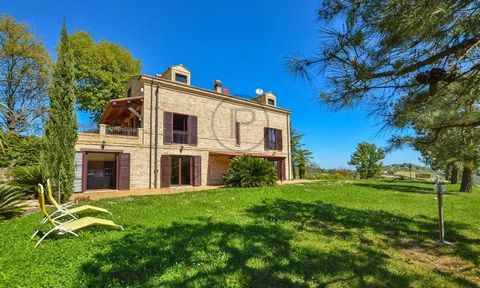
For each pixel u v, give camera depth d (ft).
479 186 72.13
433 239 20.11
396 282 13.07
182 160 63.31
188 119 63.57
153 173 57.26
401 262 15.58
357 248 17.76
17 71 77.66
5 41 74.02
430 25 6.77
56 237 18.21
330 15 8.43
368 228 22.75
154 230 20.25
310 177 103.81
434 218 26.84
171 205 31.24
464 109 10.87
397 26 7.04
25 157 66.23
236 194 39.63
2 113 33.06
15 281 11.92
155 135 58.13
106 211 25.55
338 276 13.55
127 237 18.34
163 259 14.83
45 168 33.22
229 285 12.37
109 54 89.25
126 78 93.15
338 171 114.11
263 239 18.90
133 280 12.55
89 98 85.51
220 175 68.08
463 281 13.25
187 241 17.84
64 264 13.78
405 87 9.55
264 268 14.23
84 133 49.98
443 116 11.22
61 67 34.76
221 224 22.59
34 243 16.93
